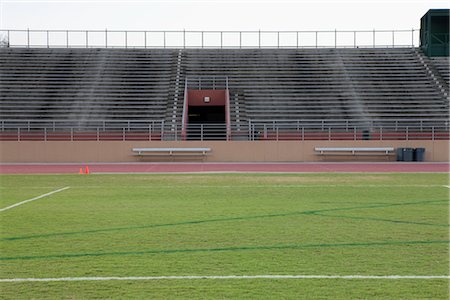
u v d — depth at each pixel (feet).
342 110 130.00
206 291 22.03
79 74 145.48
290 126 124.77
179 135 122.01
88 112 128.67
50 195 55.11
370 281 23.38
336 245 30.50
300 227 36.22
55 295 21.56
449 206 46.42
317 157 113.19
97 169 94.89
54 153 112.16
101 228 35.99
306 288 22.41
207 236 33.19
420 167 98.43
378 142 114.01
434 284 22.91
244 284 22.99
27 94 135.33
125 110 129.90
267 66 150.51
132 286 22.72
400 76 145.59
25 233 34.30
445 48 154.40
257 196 53.98
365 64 151.33
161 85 140.87
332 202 49.29
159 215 41.50
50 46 161.17
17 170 93.20
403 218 39.91
